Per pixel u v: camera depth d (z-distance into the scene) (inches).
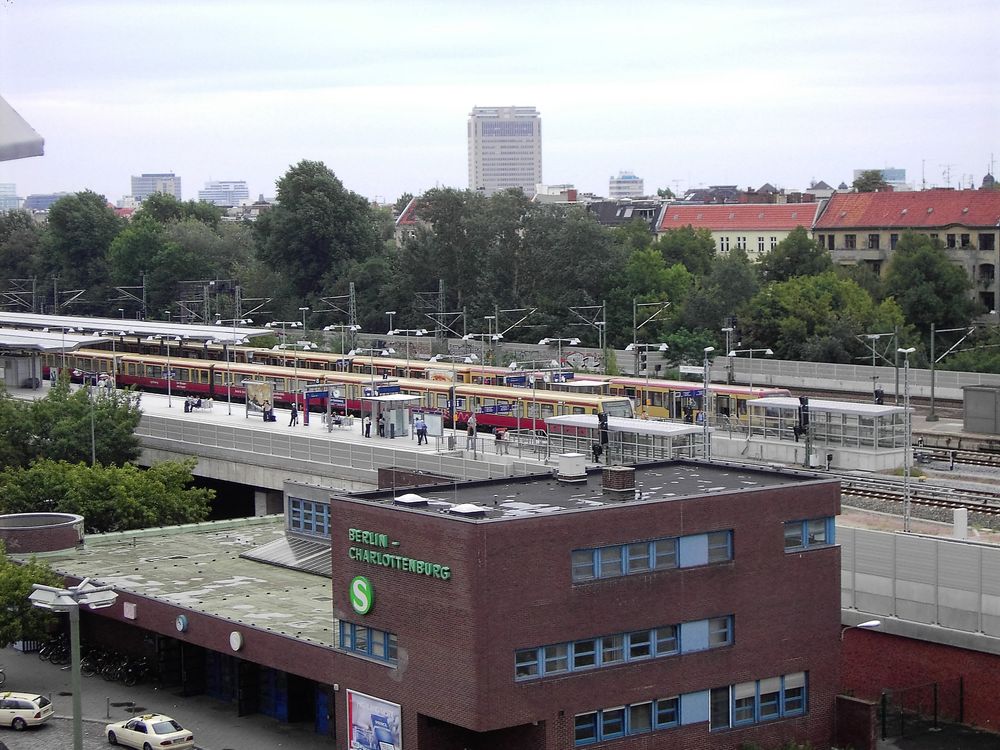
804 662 2194.9
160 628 2524.6
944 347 6663.4
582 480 2310.5
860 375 5511.8
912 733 2287.2
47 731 2368.4
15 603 2694.4
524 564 1914.4
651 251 7431.1
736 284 6604.3
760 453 4087.1
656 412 4830.2
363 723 2094.0
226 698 2554.1
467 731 2046.0
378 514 2038.6
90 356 6732.3
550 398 4653.1
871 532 2485.2
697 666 2085.4
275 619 2410.2
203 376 6067.9
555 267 7504.9
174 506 3535.9
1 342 6161.4
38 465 3585.1
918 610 2412.6
